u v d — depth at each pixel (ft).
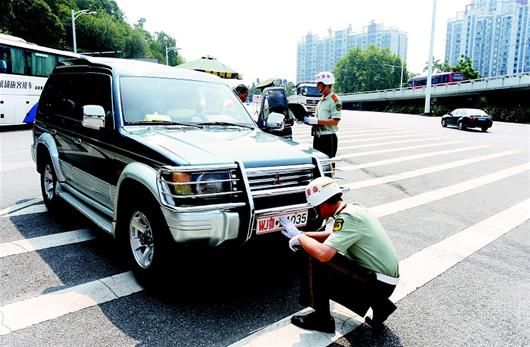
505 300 12.48
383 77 342.85
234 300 11.72
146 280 12.06
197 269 13.44
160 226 11.12
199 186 10.48
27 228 16.87
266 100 28.14
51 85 19.76
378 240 9.94
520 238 18.11
